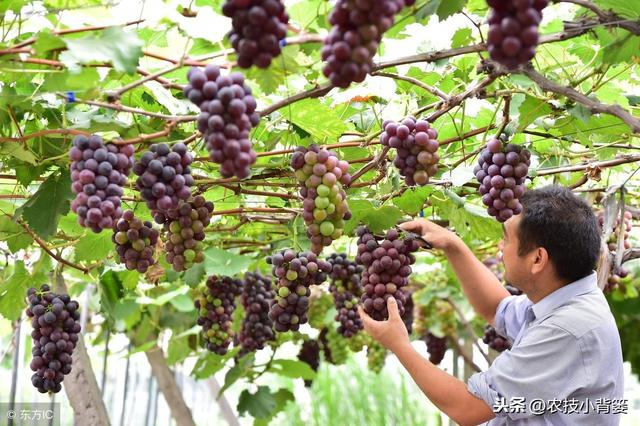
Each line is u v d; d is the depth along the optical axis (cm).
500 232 308
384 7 156
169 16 228
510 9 155
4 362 602
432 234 319
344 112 301
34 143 249
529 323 293
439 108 242
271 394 455
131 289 379
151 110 270
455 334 591
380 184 278
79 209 195
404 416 826
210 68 178
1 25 225
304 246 326
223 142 177
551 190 278
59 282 341
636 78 313
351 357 852
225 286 368
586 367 260
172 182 205
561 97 247
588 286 279
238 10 161
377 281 276
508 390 262
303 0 231
